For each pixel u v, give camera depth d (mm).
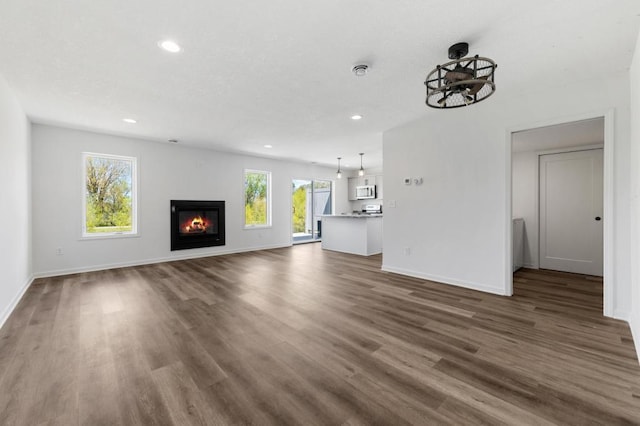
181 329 2471
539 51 2256
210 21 1888
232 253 6527
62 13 1786
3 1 1660
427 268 4086
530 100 3100
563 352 2055
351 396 1603
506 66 2494
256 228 7031
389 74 2662
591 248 4387
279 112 3713
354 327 2504
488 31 2004
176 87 2926
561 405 1513
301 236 8656
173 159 5598
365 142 5461
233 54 2305
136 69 2539
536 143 4363
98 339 2283
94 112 3682
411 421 1413
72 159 4492
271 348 2141
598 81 2707
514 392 1623
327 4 1732
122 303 3133
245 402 1556
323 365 1913
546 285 3799
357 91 3053
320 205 9062
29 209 3977
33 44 2135
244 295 3420
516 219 4586
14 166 3129
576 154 4496
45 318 2711
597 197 4336
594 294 3400
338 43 2158
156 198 5383
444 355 2029
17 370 1851
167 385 1700
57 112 3676
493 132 3383
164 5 1727
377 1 1710
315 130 4594
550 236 4734
